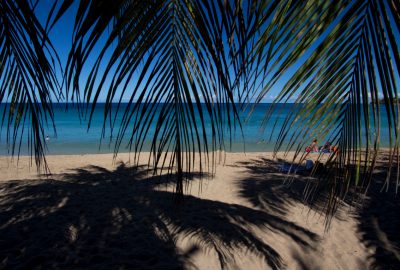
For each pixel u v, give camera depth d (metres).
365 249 3.34
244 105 0.96
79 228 3.67
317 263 3.06
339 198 1.20
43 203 4.54
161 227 3.73
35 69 1.29
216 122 1.08
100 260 2.97
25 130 21.14
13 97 1.62
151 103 1.11
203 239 3.38
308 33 0.88
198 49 1.02
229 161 8.92
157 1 0.98
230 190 5.68
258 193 5.38
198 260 2.99
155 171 1.28
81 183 6.03
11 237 3.39
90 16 0.85
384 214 4.27
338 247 3.37
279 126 24.62
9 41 1.37
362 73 0.92
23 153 12.75
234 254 3.09
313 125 1.02
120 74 0.99
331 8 0.88
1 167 7.81
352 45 0.91
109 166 8.05
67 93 0.95
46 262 2.91
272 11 0.88
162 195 5.07
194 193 5.44
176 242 3.35
